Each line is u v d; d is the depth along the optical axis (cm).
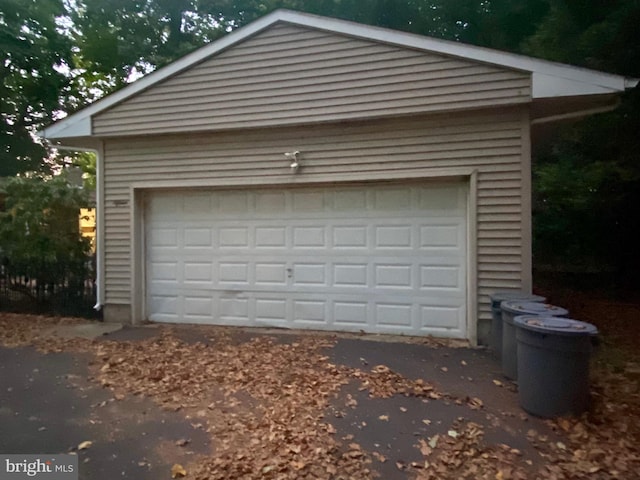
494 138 649
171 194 816
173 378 527
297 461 347
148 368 564
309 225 750
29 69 1627
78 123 815
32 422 423
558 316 476
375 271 719
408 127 684
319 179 723
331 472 333
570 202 1045
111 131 805
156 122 783
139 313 819
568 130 913
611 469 338
